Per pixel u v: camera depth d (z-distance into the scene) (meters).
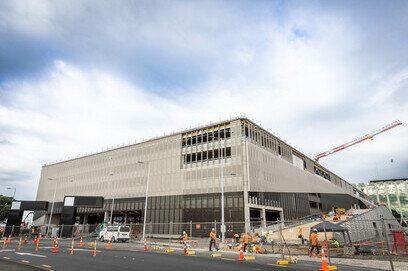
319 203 89.12
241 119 57.94
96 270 13.08
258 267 14.55
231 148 56.84
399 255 20.97
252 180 54.31
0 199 89.88
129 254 21.20
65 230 55.97
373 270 14.16
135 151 72.88
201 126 62.66
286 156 73.81
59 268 13.57
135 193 68.94
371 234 36.75
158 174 65.94
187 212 58.28
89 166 83.88
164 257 19.25
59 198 90.25
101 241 41.38
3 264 14.56
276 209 60.72
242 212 51.72
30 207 63.69
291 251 25.38
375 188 199.12
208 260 17.73
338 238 31.58
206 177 58.19
